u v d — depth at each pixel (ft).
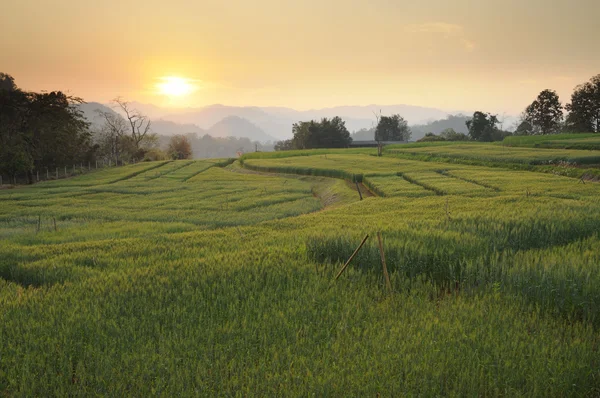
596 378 23.59
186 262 48.65
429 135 467.52
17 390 24.02
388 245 46.93
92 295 38.68
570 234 54.70
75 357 27.84
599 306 32.01
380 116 600.80
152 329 31.19
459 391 22.21
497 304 34.19
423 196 113.09
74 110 269.85
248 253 51.08
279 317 32.01
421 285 39.40
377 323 31.17
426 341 27.35
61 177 260.21
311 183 186.29
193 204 127.95
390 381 22.91
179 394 22.91
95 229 90.74
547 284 35.47
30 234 86.17
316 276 40.93
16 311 35.42
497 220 60.80
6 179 238.27
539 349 26.27
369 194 134.21
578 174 141.08
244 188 167.73
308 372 23.86
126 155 389.80
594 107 374.63
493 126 476.54
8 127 233.14
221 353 27.09
